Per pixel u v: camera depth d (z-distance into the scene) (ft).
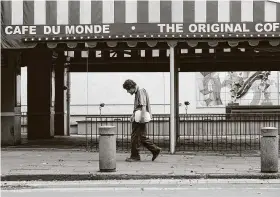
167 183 34.12
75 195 29.66
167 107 111.34
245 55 67.87
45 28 48.42
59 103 77.15
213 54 67.51
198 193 30.04
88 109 111.86
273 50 61.11
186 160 44.14
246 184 33.60
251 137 58.49
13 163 42.04
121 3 47.98
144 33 47.83
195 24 47.52
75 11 48.26
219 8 47.34
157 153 43.45
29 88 68.90
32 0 48.55
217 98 112.47
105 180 35.58
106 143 36.99
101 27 48.11
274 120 56.85
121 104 112.27
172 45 48.34
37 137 68.95
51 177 35.78
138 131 43.16
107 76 112.16
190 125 60.80
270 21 46.96
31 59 68.54
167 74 111.45
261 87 112.27
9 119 57.88
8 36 48.62
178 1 47.62
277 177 35.94
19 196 29.48
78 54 72.84
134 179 35.68
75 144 60.85
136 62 72.84
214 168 38.99
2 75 57.36
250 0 47.06
